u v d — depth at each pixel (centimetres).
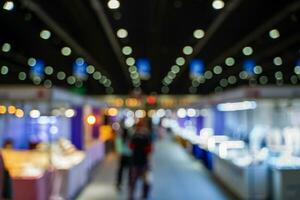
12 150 712
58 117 874
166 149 1877
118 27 1331
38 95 659
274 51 1831
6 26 1239
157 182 945
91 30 1340
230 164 816
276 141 756
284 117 784
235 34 1435
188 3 1045
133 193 734
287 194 662
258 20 1179
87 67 2703
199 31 1404
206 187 881
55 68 2425
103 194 805
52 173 667
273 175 695
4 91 656
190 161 1375
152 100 3234
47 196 648
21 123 762
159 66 2588
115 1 887
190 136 1602
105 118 1598
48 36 1435
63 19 1180
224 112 1097
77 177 789
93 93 3606
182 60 2342
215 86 4041
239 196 743
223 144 932
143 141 728
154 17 1185
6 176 445
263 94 704
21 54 1817
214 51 1906
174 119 2575
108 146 1617
